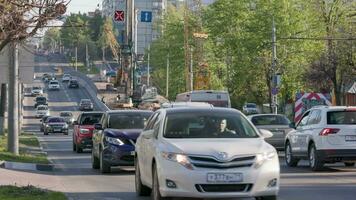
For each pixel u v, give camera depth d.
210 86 172.75
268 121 67.38
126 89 133.62
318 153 47.09
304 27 145.75
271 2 146.00
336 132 46.66
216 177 26.88
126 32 134.38
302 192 35.41
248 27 149.25
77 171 51.22
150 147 30.56
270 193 27.62
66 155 73.38
